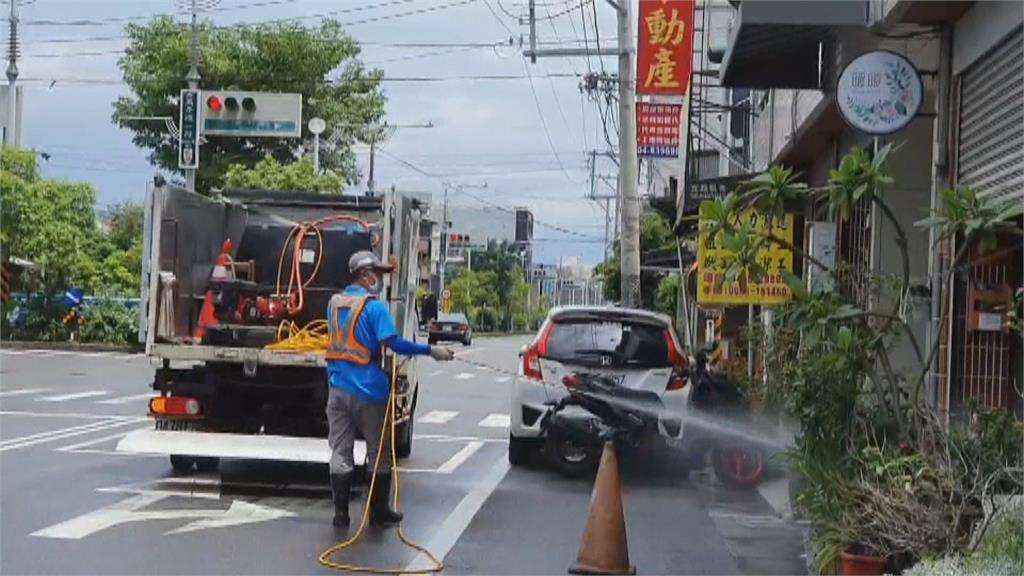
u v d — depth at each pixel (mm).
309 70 42594
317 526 10477
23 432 16531
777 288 16062
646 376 13773
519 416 14297
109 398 22438
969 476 8023
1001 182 10297
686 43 23656
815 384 8789
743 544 10195
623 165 26859
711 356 17922
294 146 43156
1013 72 10039
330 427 10492
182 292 12945
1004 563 7016
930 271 11453
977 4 10930
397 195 12898
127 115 41875
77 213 40594
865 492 8164
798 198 9375
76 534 9680
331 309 10500
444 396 27234
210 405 12516
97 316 40438
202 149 42469
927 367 8781
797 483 10250
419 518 11219
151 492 11789
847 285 10945
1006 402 10883
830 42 14414
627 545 9391
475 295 82812
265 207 14773
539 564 9391
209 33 41938
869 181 8734
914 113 11500
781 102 20922
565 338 14250
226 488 12156
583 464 14023
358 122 43594
